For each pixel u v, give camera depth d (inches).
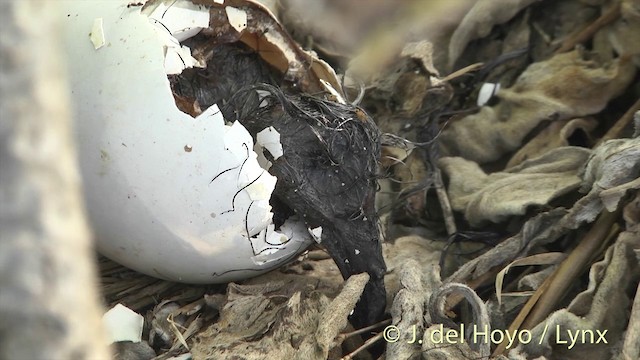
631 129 26.5
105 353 21.0
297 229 25.1
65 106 20.0
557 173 26.5
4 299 18.7
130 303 25.4
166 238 24.5
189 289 25.5
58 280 19.1
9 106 18.8
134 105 24.2
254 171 24.3
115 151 24.2
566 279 25.3
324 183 24.9
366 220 25.1
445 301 25.1
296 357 24.3
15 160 18.8
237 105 25.1
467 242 26.6
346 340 25.1
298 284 25.5
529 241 25.8
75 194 19.7
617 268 25.1
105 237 24.7
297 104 25.1
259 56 25.6
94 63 24.3
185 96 25.0
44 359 19.0
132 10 24.5
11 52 19.0
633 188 25.3
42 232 18.9
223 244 24.5
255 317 24.9
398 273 25.5
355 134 25.0
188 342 24.8
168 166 24.2
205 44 25.1
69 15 24.6
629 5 27.0
